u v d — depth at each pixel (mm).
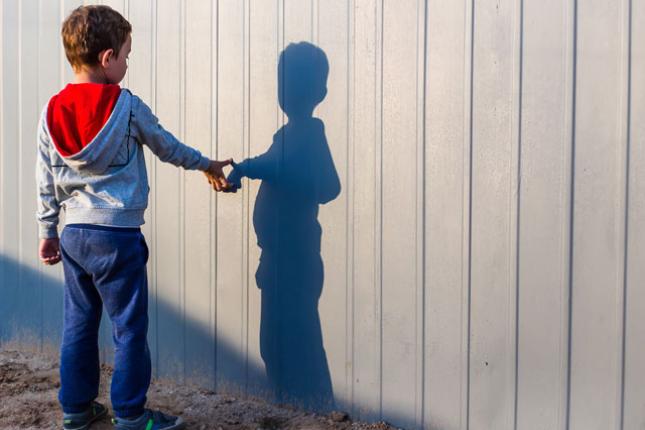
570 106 2389
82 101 2586
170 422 2785
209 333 3176
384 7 2684
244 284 3066
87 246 2619
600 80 2346
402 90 2664
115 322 2691
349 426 2791
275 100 2928
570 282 2418
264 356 3037
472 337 2584
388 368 2756
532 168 2455
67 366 2758
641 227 2316
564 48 2387
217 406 3047
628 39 2303
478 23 2520
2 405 3070
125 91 2660
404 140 2670
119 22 2689
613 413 2375
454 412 2633
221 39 3041
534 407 2490
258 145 2979
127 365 2658
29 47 3590
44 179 2713
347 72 2766
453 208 2594
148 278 3328
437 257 2633
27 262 3688
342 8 2766
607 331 2373
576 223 2400
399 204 2691
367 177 2750
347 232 2805
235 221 3066
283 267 2957
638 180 2314
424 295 2666
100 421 2891
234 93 3021
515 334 2508
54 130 2604
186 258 3211
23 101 3627
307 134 2863
